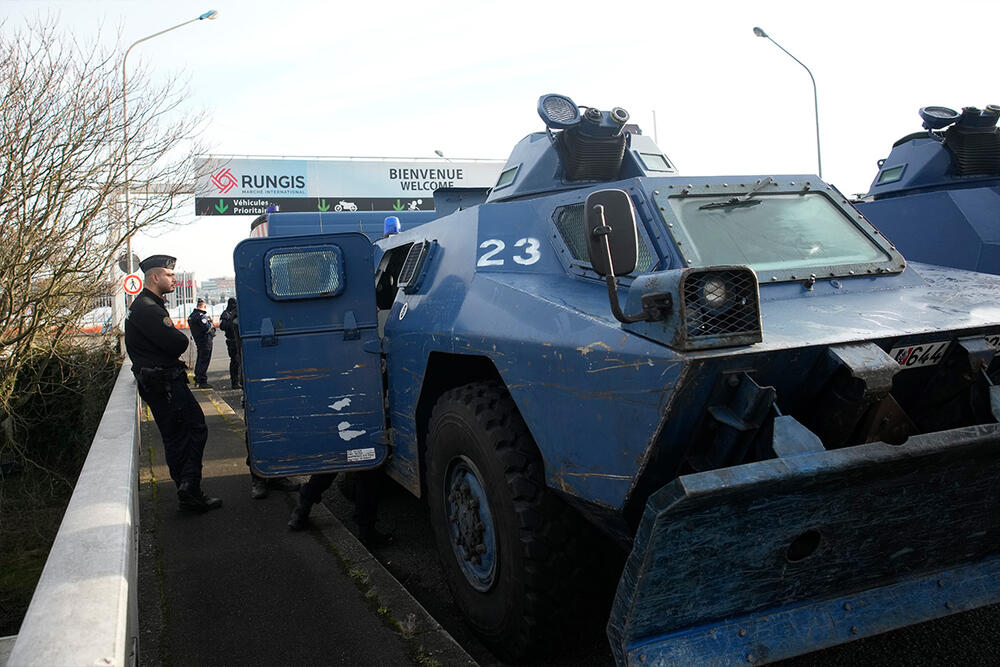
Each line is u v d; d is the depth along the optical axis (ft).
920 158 20.90
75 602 5.48
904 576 8.38
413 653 9.67
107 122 24.16
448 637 10.07
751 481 6.45
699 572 7.10
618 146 13.60
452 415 10.58
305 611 11.02
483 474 9.86
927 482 7.39
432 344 11.25
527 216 11.25
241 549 13.82
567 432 8.16
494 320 9.71
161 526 15.47
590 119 13.21
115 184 24.58
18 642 4.99
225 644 10.07
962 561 8.59
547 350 8.42
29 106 22.50
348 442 13.05
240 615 10.96
